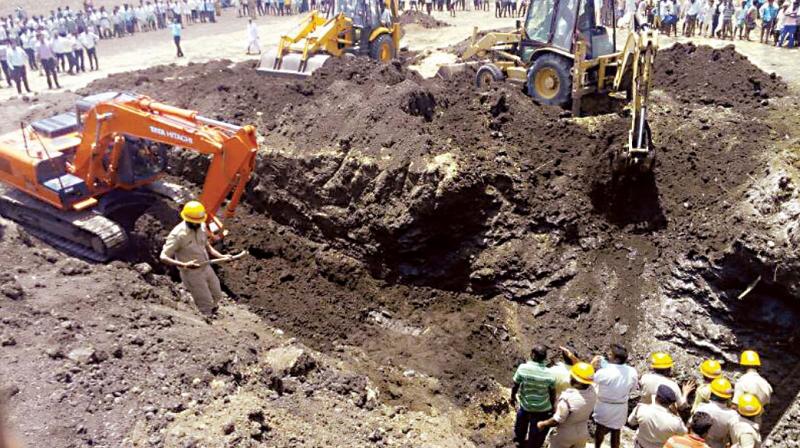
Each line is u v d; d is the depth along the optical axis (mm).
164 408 7074
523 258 12250
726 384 7816
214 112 15641
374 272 12906
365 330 11945
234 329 10219
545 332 11625
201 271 9836
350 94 14633
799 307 10648
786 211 11227
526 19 16047
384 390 10047
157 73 20531
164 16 35938
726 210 11766
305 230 13750
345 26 18609
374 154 13062
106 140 12461
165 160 13875
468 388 10594
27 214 13484
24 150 12836
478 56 18281
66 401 6941
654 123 13820
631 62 13547
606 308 11695
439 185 12102
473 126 13531
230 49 29234
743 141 12977
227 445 6609
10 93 22016
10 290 8766
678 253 11789
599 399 8242
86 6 33625
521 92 15234
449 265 12555
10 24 28266
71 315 8516
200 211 9250
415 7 37312
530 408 8125
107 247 12203
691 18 26422
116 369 7582
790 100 14961
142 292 9742
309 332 11703
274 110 15367
